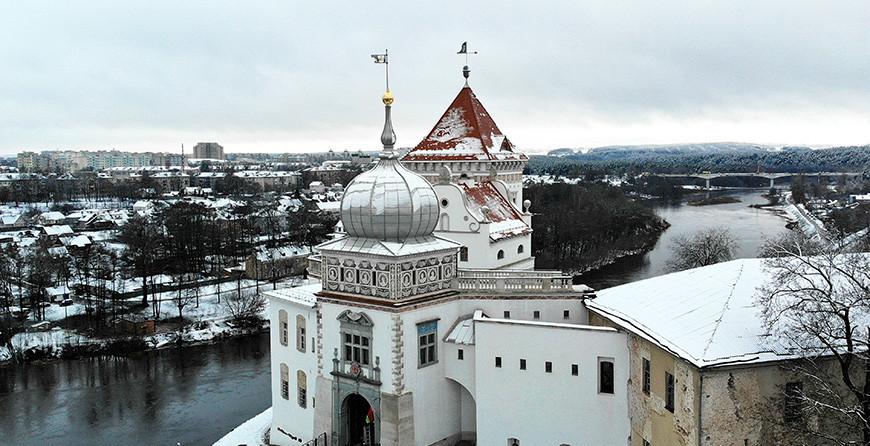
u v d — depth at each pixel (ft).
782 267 191.21
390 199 240.32
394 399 234.79
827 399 181.06
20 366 435.12
